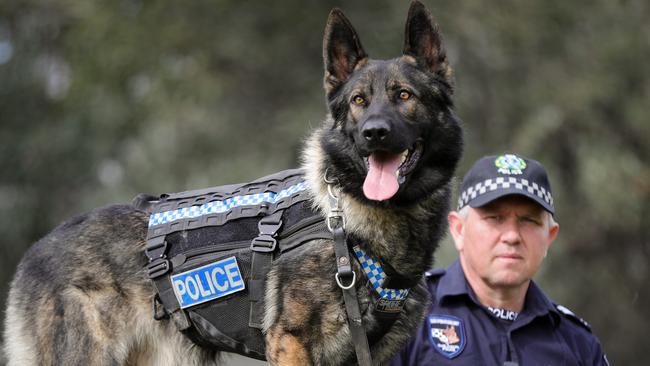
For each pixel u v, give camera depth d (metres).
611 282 18.42
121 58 19.27
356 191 5.41
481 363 6.16
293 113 18.83
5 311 6.10
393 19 18.88
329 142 5.59
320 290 5.22
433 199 5.61
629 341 18.38
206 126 19.42
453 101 5.81
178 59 20.00
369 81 5.59
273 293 5.29
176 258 5.48
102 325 5.59
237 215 5.45
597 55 18.38
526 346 6.23
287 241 5.33
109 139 20.53
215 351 5.90
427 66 5.79
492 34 18.45
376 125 5.24
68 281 5.63
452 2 18.39
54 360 5.59
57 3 20.69
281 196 5.49
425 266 5.52
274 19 19.41
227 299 5.40
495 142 18.17
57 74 22.56
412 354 6.23
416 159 5.55
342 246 5.22
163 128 19.23
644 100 18.16
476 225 6.14
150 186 19.16
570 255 17.97
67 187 21.28
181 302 5.46
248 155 19.17
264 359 5.71
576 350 6.34
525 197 6.04
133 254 5.64
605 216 17.03
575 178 18.23
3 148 20.86
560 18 18.44
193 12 19.47
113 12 19.78
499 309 6.32
